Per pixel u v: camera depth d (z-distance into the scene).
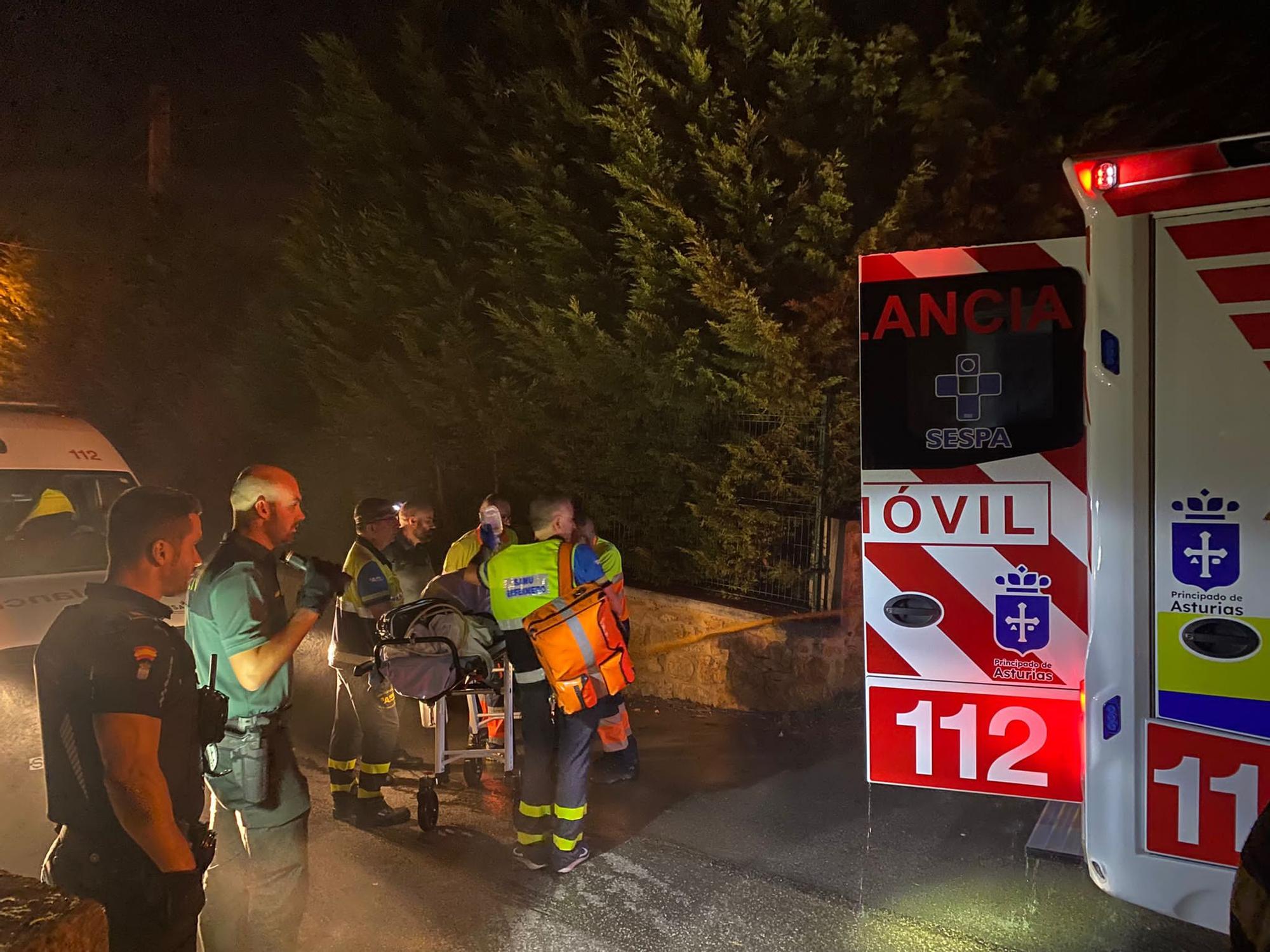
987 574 3.54
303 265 10.59
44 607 5.94
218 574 3.06
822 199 6.75
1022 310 3.45
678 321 7.42
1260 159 2.80
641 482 7.86
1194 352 2.89
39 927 1.37
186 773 2.42
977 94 7.06
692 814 5.02
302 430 11.79
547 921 3.95
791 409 6.84
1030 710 3.51
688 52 7.27
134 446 14.81
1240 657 2.85
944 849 4.45
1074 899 3.90
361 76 9.80
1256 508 2.82
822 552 6.77
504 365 8.91
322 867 4.50
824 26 7.21
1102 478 3.03
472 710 5.61
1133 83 7.04
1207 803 2.89
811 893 4.10
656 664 7.41
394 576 5.10
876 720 3.71
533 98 8.45
